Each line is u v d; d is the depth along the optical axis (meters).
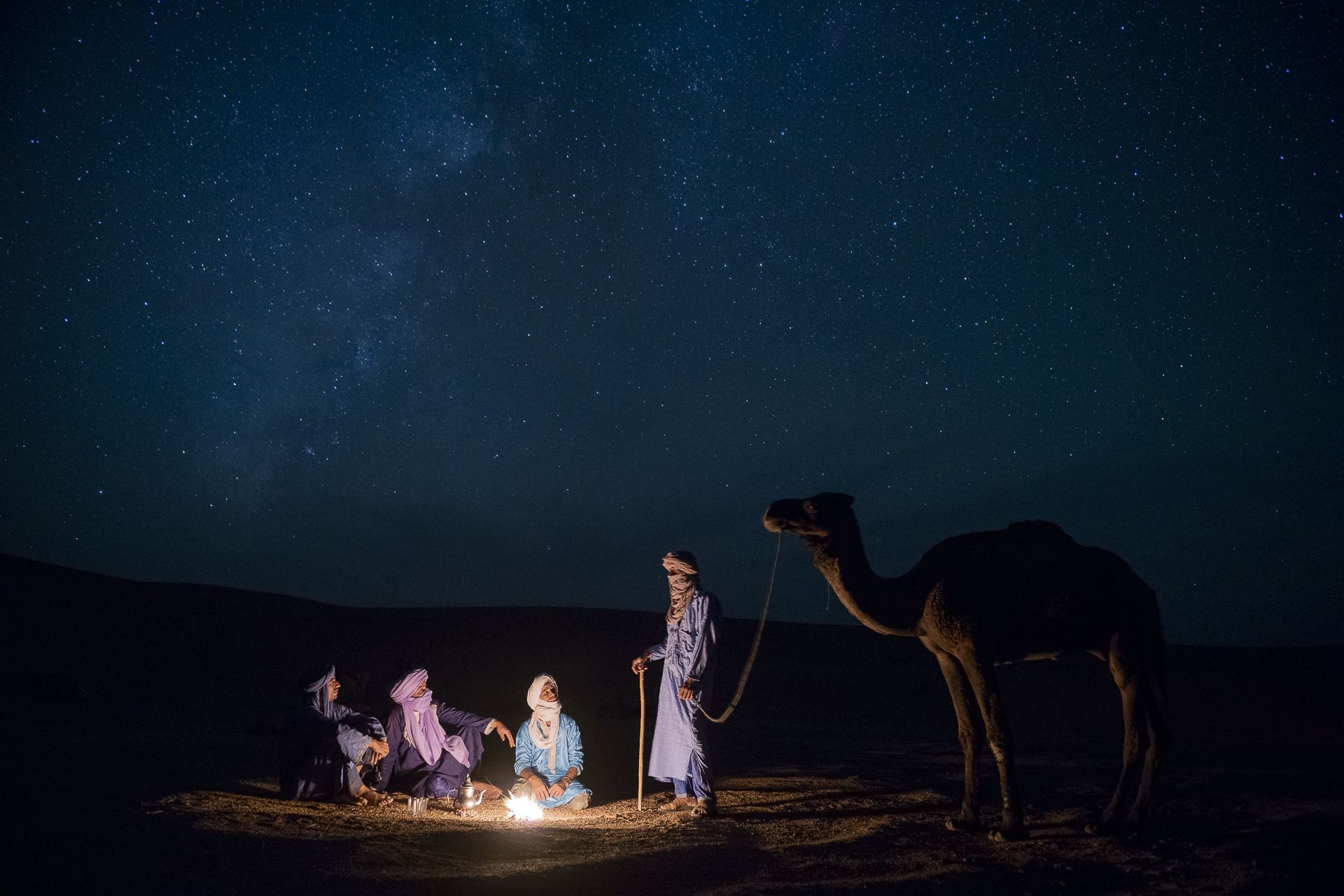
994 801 7.82
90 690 18.09
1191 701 20.62
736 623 35.00
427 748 8.47
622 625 34.00
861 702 22.48
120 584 30.97
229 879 4.84
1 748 9.39
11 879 4.65
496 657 28.48
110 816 6.29
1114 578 6.41
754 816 7.43
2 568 30.09
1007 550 6.58
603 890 4.91
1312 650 32.34
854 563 6.64
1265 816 6.62
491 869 5.41
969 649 6.36
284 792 7.80
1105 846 5.92
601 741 12.91
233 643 26.78
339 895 4.63
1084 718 18.72
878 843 6.20
